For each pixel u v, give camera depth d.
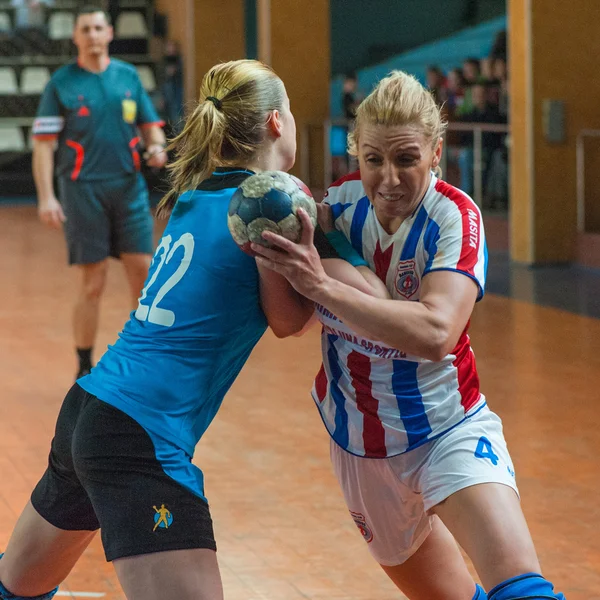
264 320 4.75
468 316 4.52
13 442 10.04
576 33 21.00
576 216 21.58
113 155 11.95
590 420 10.52
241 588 6.77
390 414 4.84
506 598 4.28
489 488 4.57
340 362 4.99
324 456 9.55
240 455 9.59
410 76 4.50
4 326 15.79
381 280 4.81
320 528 7.79
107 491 4.40
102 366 4.65
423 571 5.19
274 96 4.77
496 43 26.20
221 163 4.79
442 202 4.66
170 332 4.54
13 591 5.01
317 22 28.42
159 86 38.06
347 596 6.64
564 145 21.30
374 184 4.50
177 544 4.33
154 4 40.03
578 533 7.61
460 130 24.95
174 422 4.48
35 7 38.72
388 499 4.98
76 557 5.01
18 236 26.80
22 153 36.97
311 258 4.14
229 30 35.62
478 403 4.89
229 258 4.54
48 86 11.99
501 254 23.25
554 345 14.05
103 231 11.95
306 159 28.64
